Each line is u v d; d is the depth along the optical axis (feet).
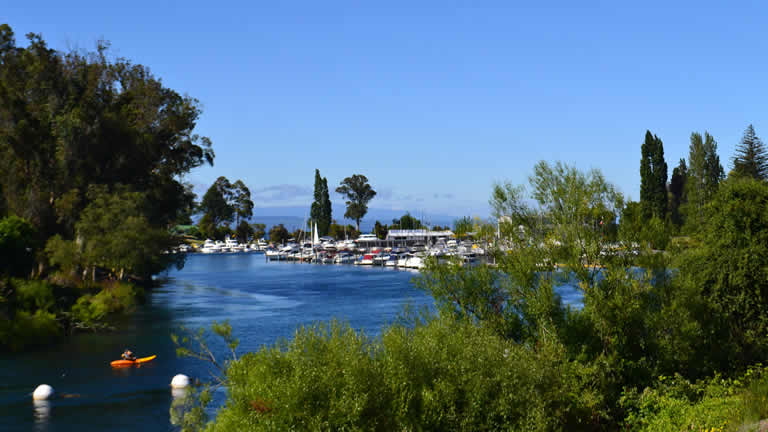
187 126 268.41
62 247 184.75
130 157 230.68
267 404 43.16
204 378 104.06
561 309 61.05
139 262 205.87
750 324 67.15
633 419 51.42
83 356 122.83
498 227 66.03
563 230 62.18
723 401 49.78
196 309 203.31
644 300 59.47
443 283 64.85
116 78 253.24
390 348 46.24
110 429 77.87
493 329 61.00
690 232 74.43
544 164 64.18
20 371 109.60
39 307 146.61
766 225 68.44
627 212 62.23
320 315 185.78
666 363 58.54
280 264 548.72
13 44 220.02
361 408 41.50
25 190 203.41
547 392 47.57
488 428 44.96
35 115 208.33
